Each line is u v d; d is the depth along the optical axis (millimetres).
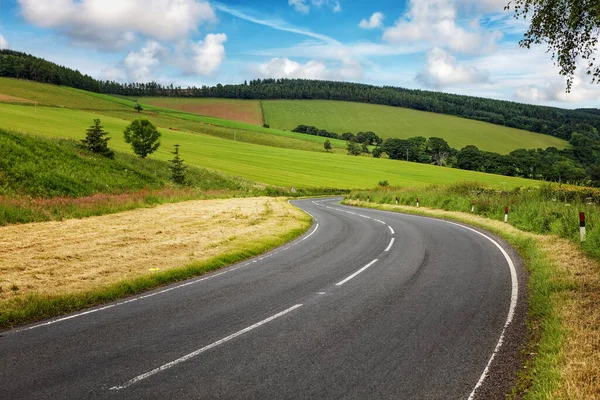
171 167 53906
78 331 6926
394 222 24797
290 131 188375
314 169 95812
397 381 5184
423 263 12383
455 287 9578
